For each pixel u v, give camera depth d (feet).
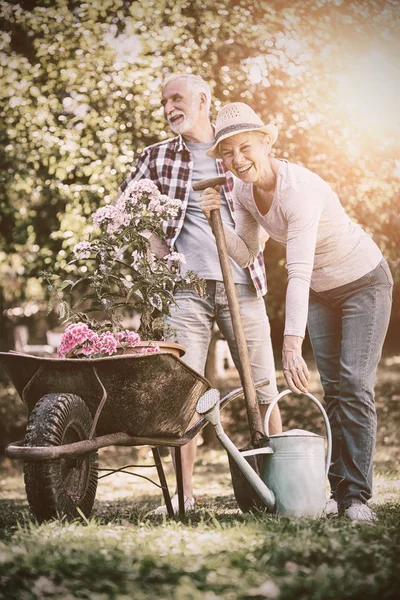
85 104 35.14
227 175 18.04
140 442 12.95
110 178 34.24
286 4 34.78
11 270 50.08
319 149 34.78
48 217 38.24
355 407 14.21
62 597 8.32
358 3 35.73
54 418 11.78
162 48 34.73
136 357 12.18
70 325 13.21
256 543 10.49
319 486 13.08
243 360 13.92
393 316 48.78
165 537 10.84
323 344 15.33
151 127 34.60
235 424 49.24
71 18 35.19
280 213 14.07
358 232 14.76
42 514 12.04
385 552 9.95
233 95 34.32
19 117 35.40
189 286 15.26
